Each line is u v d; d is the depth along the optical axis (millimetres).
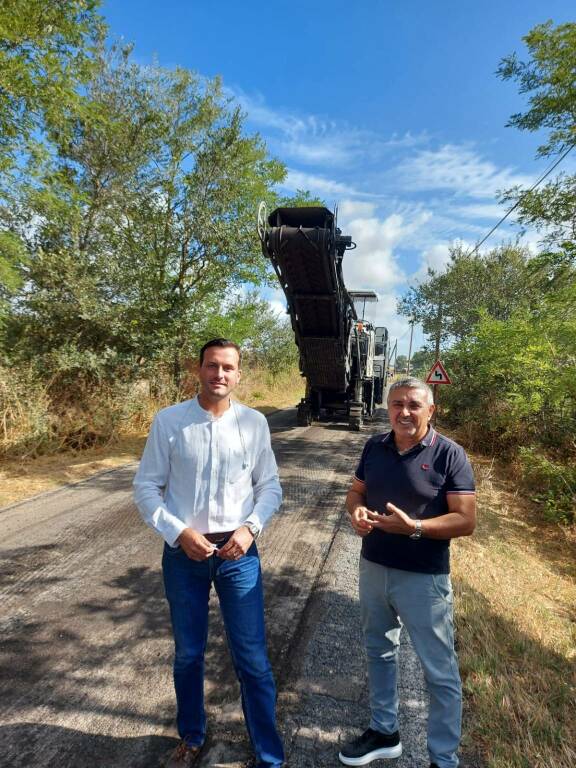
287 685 2705
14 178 7012
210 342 2072
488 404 10844
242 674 1990
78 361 8516
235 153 11789
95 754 2205
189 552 1883
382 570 2068
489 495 7301
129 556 4355
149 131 10625
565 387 8062
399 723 2449
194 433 2020
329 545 4789
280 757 2025
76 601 3564
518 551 5297
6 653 2930
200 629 2029
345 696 2629
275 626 3318
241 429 2098
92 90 10094
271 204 13477
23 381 7918
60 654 2941
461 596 3688
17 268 7965
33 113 6906
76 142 9945
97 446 8766
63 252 8695
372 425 13492
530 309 11297
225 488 2025
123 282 9359
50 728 2354
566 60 7117
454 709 1930
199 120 11219
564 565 5191
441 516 1955
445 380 11586
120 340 9664
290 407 16969
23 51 6453
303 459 8609
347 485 7043
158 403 11180
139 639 3121
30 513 5379
